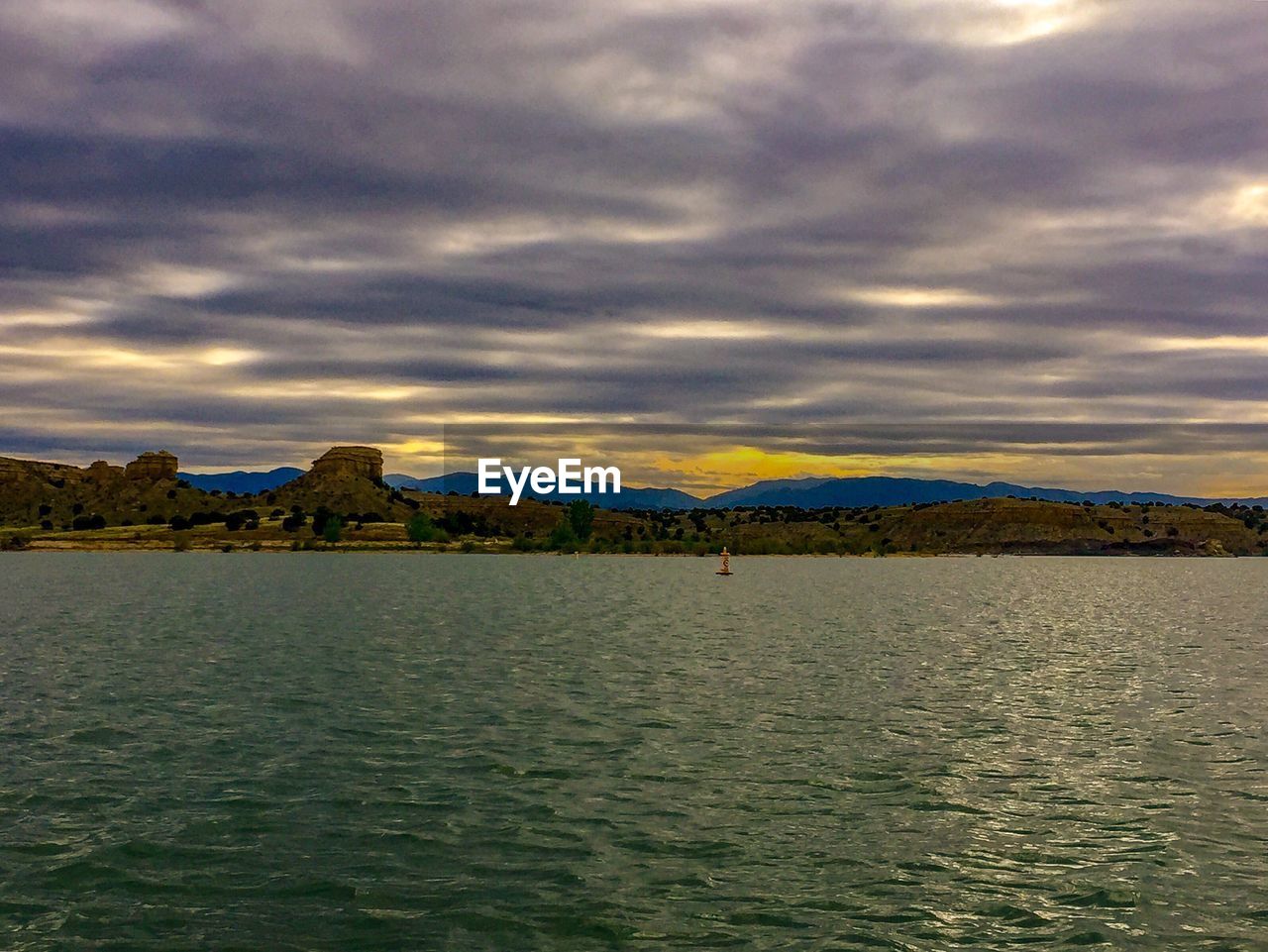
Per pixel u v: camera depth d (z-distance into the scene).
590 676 52.09
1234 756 34.00
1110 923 20.28
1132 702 44.97
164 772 30.75
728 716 40.62
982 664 59.41
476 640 70.00
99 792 28.52
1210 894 21.77
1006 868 23.22
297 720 38.91
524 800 27.98
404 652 62.09
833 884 22.19
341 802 27.62
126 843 24.22
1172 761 33.22
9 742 34.69
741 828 25.80
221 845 24.17
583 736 36.34
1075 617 100.56
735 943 19.28
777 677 52.62
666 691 46.91
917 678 52.72
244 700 43.34
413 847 24.16
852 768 31.97
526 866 23.02
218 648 63.47
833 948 19.12
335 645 65.62
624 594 131.75
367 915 20.30
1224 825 26.33
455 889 21.67
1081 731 38.16
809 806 27.70
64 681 48.88
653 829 25.64
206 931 19.58
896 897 21.52
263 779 30.05
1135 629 86.44
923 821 26.48
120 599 110.38
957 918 20.48
